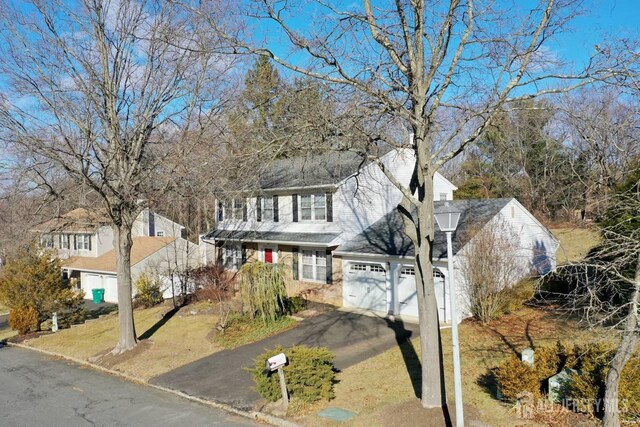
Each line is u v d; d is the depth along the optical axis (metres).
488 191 34.44
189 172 16.62
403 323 17.64
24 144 14.39
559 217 28.80
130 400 12.59
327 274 21.86
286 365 10.95
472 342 14.20
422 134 9.68
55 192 15.41
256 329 18.20
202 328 19.38
